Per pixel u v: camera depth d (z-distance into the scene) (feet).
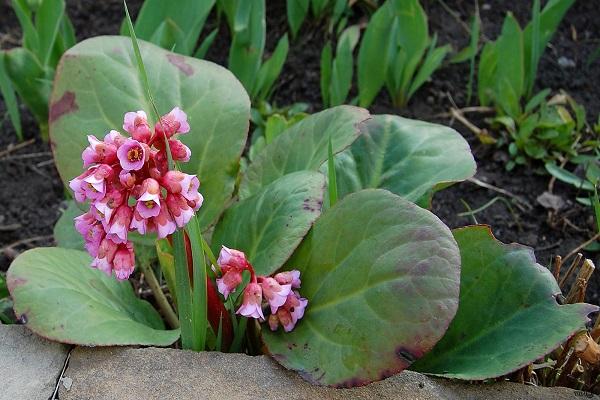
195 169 3.61
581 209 4.22
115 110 3.61
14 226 4.26
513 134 4.38
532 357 3.14
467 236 3.38
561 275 4.02
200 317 3.24
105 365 3.25
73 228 3.81
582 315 3.19
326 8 4.91
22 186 4.42
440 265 3.06
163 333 3.34
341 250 3.26
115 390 3.20
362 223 3.23
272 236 3.36
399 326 3.07
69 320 3.24
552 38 4.86
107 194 2.98
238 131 3.63
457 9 4.98
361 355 3.11
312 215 3.32
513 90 4.37
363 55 4.42
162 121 3.03
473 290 3.35
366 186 3.66
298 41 4.89
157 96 3.64
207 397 3.18
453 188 4.33
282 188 3.42
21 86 4.32
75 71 3.63
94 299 3.38
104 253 3.06
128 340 3.23
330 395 3.18
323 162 3.47
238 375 3.22
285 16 4.99
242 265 3.18
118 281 3.59
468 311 3.34
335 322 3.19
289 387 3.19
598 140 4.42
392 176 3.66
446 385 3.22
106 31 4.95
